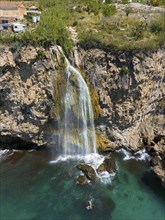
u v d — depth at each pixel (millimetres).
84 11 66062
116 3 77688
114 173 46719
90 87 50312
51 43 47531
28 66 47312
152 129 53781
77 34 52469
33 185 43719
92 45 49500
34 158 50000
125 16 63094
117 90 50344
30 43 46656
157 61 51969
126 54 48906
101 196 42125
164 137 50938
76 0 72250
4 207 39688
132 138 52906
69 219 38156
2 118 50531
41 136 51438
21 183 44062
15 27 53156
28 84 48406
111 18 60375
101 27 55594
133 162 49656
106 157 50594
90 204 40500
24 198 41312
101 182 44656
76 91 49594
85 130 51469
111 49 49031
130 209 40250
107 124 52156
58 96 49125
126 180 45406
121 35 51844
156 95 54062
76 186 43625
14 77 48000
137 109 51938
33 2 72938
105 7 66562
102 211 39656
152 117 54781
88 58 49719
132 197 42219
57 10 62062
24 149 52469
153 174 46875
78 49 50312
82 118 50844
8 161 49156
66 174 45875
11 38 46438
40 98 48906
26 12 63875
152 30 55531
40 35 46938
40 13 61812
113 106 51406
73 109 50219
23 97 48812
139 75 49906
